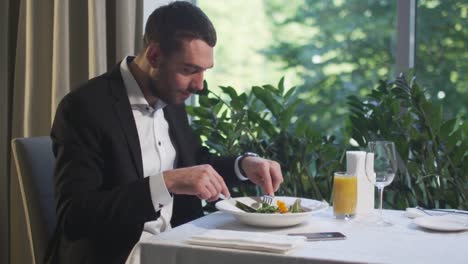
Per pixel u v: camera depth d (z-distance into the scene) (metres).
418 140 2.13
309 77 2.99
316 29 2.96
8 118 2.62
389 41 2.77
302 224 1.44
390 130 2.16
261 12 3.07
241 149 2.32
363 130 2.21
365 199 1.56
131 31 2.42
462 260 1.10
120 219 1.36
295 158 2.25
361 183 1.56
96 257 1.46
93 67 2.39
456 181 2.09
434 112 2.10
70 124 1.50
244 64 3.10
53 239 1.57
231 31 3.09
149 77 1.61
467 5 2.56
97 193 1.40
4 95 2.56
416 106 2.14
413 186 2.17
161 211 1.67
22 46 2.54
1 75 2.55
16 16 2.61
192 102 2.92
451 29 2.58
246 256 1.16
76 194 1.41
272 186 1.63
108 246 1.46
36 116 2.52
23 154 1.66
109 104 1.57
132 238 1.45
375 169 1.48
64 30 2.43
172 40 1.52
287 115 2.27
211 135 2.35
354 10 2.86
